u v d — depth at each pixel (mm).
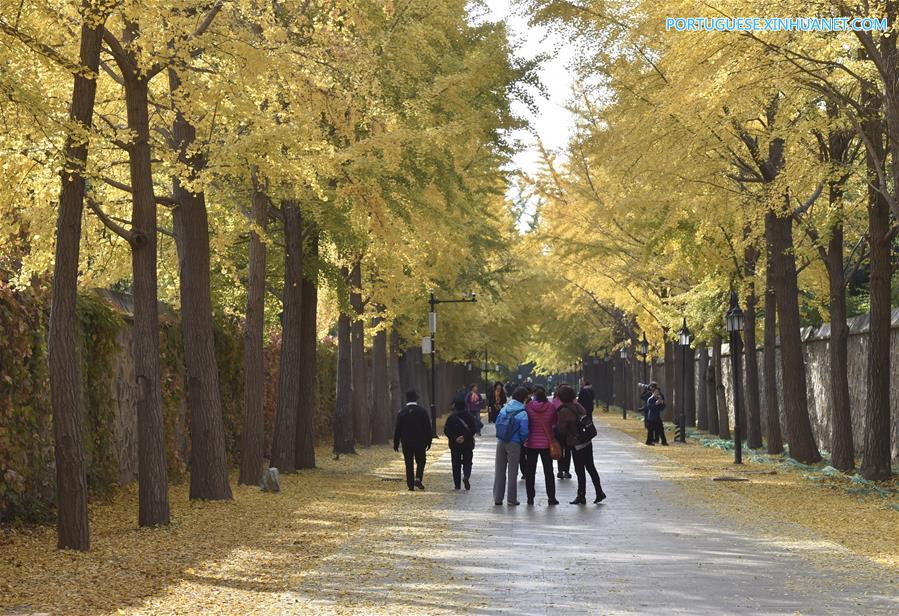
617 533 13992
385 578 10531
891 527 14492
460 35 22938
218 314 25609
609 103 22250
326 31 16078
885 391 20438
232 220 23672
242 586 10141
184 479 21906
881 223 20219
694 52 15836
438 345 45625
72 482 12438
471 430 21359
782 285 24797
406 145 19109
